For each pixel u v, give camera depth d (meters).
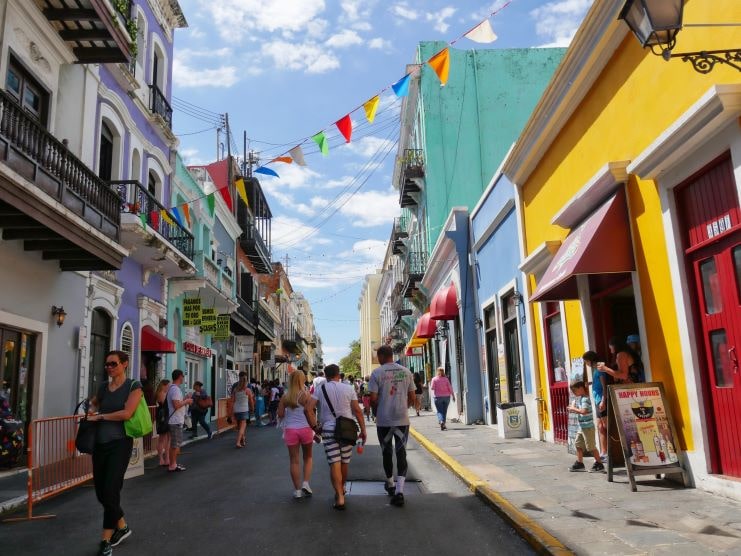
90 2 11.61
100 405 5.79
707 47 6.25
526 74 25.16
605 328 9.34
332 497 7.61
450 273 21.27
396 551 5.22
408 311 37.62
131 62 16.03
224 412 20.72
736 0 5.73
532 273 11.85
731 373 6.19
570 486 7.20
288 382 7.85
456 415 20.33
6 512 7.35
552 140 10.93
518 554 5.06
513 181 13.16
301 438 7.64
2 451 10.09
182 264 18.05
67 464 8.67
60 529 6.45
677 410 7.00
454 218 19.30
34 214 9.55
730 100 5.57
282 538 5.73
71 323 13.05
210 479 9.52
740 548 4.51
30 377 11.64
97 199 12.23
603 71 8.73
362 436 7.42
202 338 25.22
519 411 12.98
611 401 7.00
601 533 5.15
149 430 5.82
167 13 19.84
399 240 36.28
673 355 7.06
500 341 14.95
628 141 8.04
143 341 17.23
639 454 6.79
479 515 6.43
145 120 17.80
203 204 23.78
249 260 35.78
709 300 6.56
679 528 5.15
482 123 24.73
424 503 7.12
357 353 111.75
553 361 11.73
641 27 5.18
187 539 5.82
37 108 11.98
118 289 15.43
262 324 37.31
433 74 24.84
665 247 7.16
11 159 8.98
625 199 8.09
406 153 25.97
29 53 11.47
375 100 9.46
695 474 6.61
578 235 8.90
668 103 7.01
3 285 10.66
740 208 5.89
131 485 9.23
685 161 6.67
